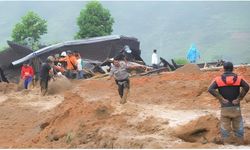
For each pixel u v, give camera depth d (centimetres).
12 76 4053
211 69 3338
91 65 3931
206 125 1445
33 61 3953
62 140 1662
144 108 1912
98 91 2681
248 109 1902
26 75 3231
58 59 3722
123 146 1452
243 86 1369
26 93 2911
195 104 2062
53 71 2878
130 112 1797
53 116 1902
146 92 2444
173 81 2639
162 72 3516
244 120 1686
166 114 1820
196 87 2341
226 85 1380
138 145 1434
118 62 2038
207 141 1423
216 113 1834
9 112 2350
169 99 2225
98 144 1536
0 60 4047
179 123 1638
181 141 1448
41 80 2756
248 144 1405
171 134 1509
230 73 1389
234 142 1383
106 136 1548
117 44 4266
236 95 1382
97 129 1625
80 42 4147
